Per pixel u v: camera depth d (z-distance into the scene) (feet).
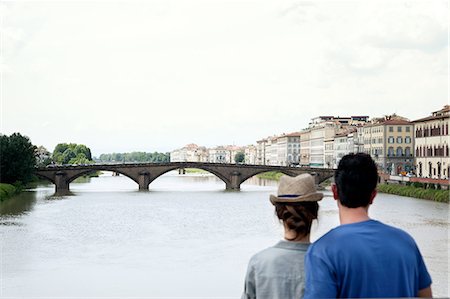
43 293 77.20
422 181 241.35
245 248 117.29
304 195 14.20
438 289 75.46
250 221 164.45
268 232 142.31
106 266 97.66
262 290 14.01
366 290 11.73
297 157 574.97
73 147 404.16
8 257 105.81
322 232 121.70
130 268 95.55
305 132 549.13
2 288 80.43
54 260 103.40
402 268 11.88
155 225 155.84
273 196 14.47
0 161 246.88
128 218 170.60
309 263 12.10
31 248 116.16
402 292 11.85
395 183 270.46
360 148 385.29
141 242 125.80
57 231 140.97
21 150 255.29
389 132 342.64
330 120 525.75
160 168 303.89
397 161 342.03
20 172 255.09
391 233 12.21
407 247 12.10
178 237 133.80
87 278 86.94
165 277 87.45
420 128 295.07
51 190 291.58
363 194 12.62
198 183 412.77
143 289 79.15
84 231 142.20
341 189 12.80
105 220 165.07
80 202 222.89
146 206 209.97
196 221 164.25
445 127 262.67
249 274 14.30
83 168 285.84
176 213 185.57
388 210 186.19
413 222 153.69
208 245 121.49
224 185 375.86
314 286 11.82
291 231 14.28
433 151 277.03
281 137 600.39
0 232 138.00
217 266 96.68
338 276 11.81
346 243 11.93
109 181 436.76
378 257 11.82
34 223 155.43
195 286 80.59
